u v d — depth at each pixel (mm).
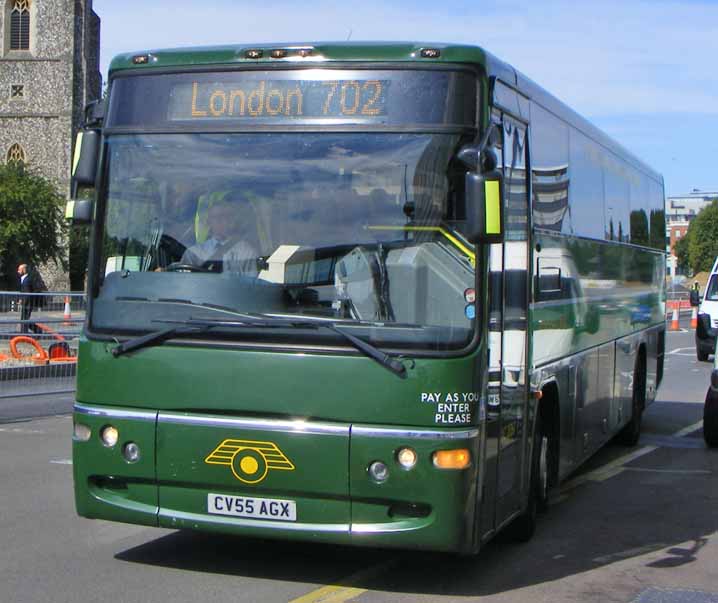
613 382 11734
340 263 6344
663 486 10891
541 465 8562
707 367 26281
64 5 79062
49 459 11586
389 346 6176
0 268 66812
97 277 6766
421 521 6199
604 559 7828
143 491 6621
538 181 8219
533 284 7883
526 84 7914
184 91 6770
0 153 79062
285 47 6602
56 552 7609
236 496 6414
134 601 6410
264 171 6559
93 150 6879
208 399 6406
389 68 6469
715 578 7348
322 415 6223
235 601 6426
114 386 6617
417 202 6324
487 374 6398
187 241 6641
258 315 6379
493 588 6938
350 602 6480
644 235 14281
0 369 14906
